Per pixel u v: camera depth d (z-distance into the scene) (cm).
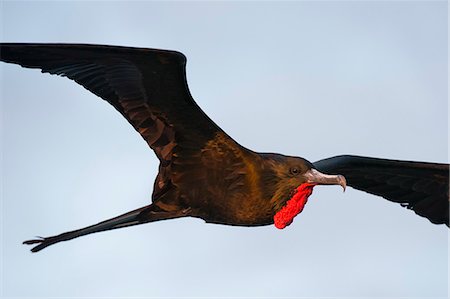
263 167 1530
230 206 1534
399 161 1741
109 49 1401
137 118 1498
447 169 1738
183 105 1480
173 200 1541
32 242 1561
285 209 1546
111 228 1567
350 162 1739
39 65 1452
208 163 1522
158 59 1425
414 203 1809
